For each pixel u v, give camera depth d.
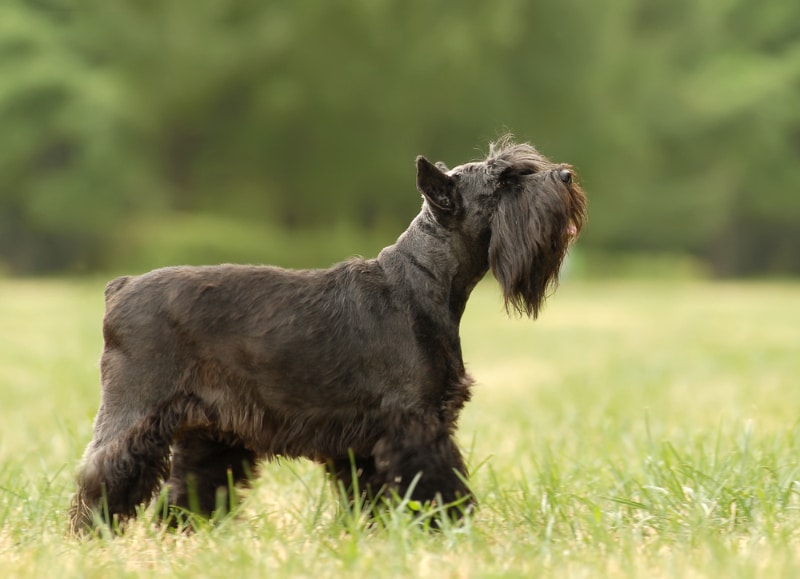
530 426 10.53
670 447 7.55
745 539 5.94
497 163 6.68
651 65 58.50
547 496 6.73
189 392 6.28
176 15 48.47
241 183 52.72
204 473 6.73
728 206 65.00
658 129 61.50
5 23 50.19
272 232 49.84
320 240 49.97
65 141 52.66
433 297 6.42
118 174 50.06
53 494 7.29
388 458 6.20
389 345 6.25
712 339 21.73
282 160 51.75
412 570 5.29
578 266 50.72
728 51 66.88
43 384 14.09
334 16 47.91
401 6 48.88
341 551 5.66
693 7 64.06
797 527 6.11
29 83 49.16
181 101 49.28
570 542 5.93
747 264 68.88
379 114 50.22
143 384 6.23
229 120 51.03
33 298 32.66
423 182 6.47
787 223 67.75
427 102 50.72
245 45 48.19
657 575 5.28
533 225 6.54
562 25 53.38
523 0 51.84
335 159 51.31
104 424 6.24
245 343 6.29
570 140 54.28
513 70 53.28
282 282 6.43
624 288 46.06
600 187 55.78
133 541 6.00
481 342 21.56
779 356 17.70
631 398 12.80
